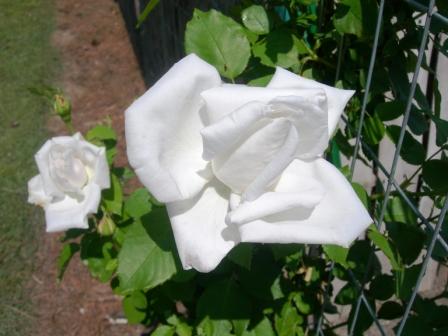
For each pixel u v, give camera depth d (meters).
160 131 0.22
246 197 0.21
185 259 0.22
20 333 0.63
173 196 0.21
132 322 0.40
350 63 0.31
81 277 0.70
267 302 0.35
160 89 0.22
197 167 0.23
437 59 0.42
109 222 0.32
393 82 0.31
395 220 0.31
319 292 0.39
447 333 0.32
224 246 0.22
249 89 0.22
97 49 1.28
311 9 0.33
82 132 0.98
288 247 0.27
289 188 0.22
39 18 1.43
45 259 0.72
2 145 0.93
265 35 0.32
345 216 0.21
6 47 1.29
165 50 0.86
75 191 0.30
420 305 0.34
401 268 0.29
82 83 1.15
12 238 0.75
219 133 0.20
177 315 0.39
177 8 0.71
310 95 0.21
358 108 0.32
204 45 0.30
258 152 0.20
